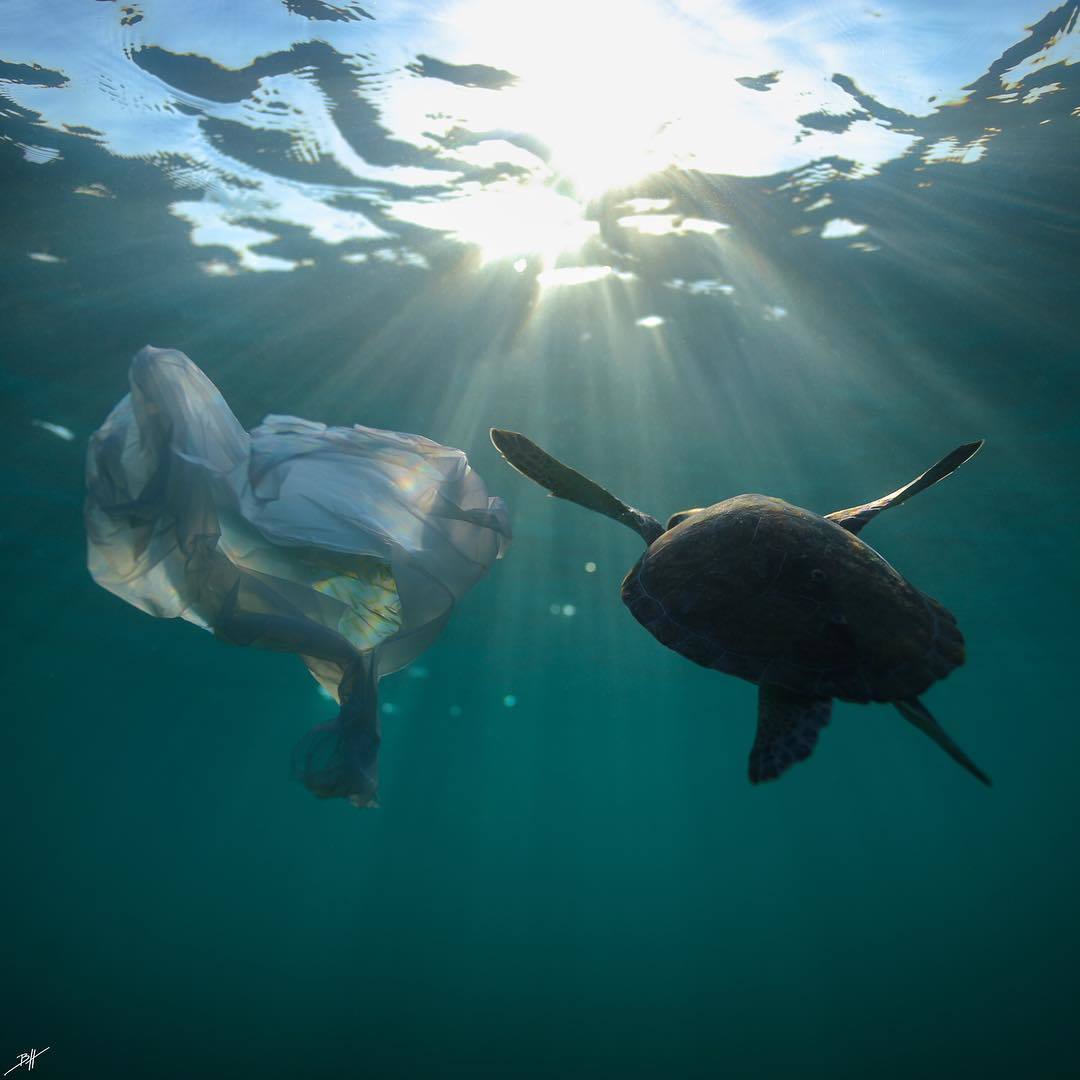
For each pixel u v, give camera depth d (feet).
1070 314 30.58
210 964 118.21
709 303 31.86
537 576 59.36
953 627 7.61
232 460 11.21
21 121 23.09
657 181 25.91
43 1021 76.48
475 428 41.98
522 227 28.14
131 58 21.35
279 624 10.93
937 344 33.22
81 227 27.22
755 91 22.61
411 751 140.67
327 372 37.04
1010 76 21.70
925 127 23.57
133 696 96.22
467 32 20.63
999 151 24.18
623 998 96.02
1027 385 35.37
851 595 7.48
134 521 10.24
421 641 11.76
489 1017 86.33
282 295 31.40
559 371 36.63
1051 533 50.78
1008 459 41.75
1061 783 185.78
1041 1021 72.33
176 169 25.26
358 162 25.34
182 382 10.99
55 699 97.19
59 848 250.57
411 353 35.53
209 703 99.50
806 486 47.42
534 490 46.80
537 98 22.94
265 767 147.95
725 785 177.17
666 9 19.95
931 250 28.30
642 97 22.76
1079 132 23.20
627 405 39.27
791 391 37.55
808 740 6.76
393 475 12.05
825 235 28.17
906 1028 74.84
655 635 7.75
